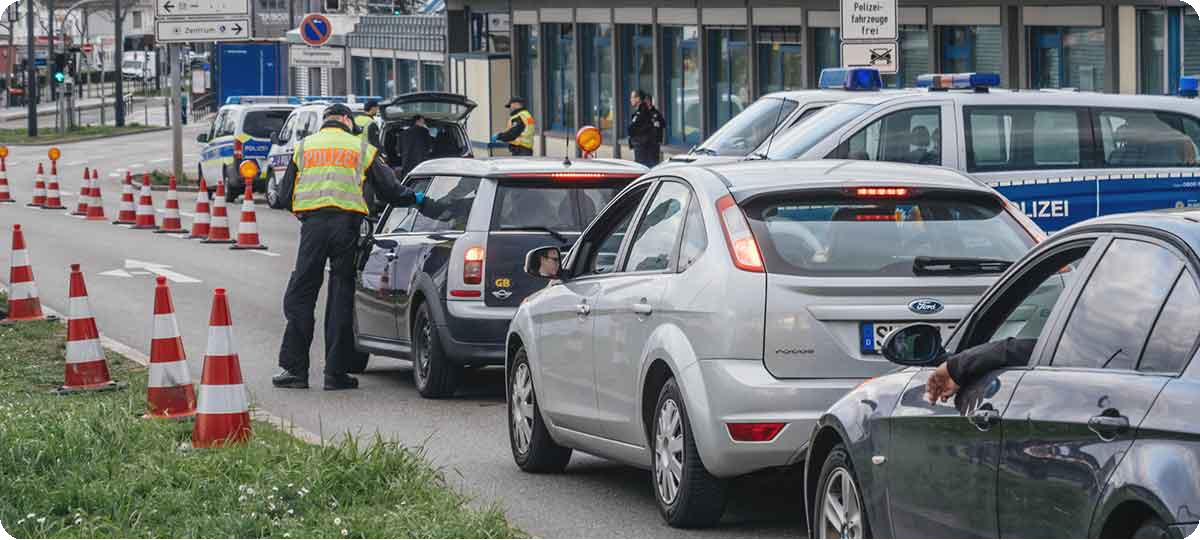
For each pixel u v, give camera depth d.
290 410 32.09
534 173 33.09
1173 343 12.80
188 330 43.97
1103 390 13.05
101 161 154.25
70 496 21.19
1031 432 13.68
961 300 20.14
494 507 20.50
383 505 20.94
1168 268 13.20
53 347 38.34
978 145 38.88
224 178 103.56
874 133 39.22
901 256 20.41
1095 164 39.12
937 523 15.10
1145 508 12.29
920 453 15.34
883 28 52.25
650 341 21.34
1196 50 59.94
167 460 22.83
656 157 82.94
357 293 36.62
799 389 19.70
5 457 22.59
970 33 72.25
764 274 20.06
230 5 114.75
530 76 121.06
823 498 17.25
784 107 44.09
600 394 23.09
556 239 32.94
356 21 170.00
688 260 21.12
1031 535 13.66
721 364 20.00
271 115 102.50
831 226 20.64
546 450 25.48
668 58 100.25
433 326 33.06
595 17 108.94
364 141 34.69
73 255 66.12
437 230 34.00
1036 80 68.50
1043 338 14.28
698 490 20.66
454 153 70.25
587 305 23.42
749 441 19.78
